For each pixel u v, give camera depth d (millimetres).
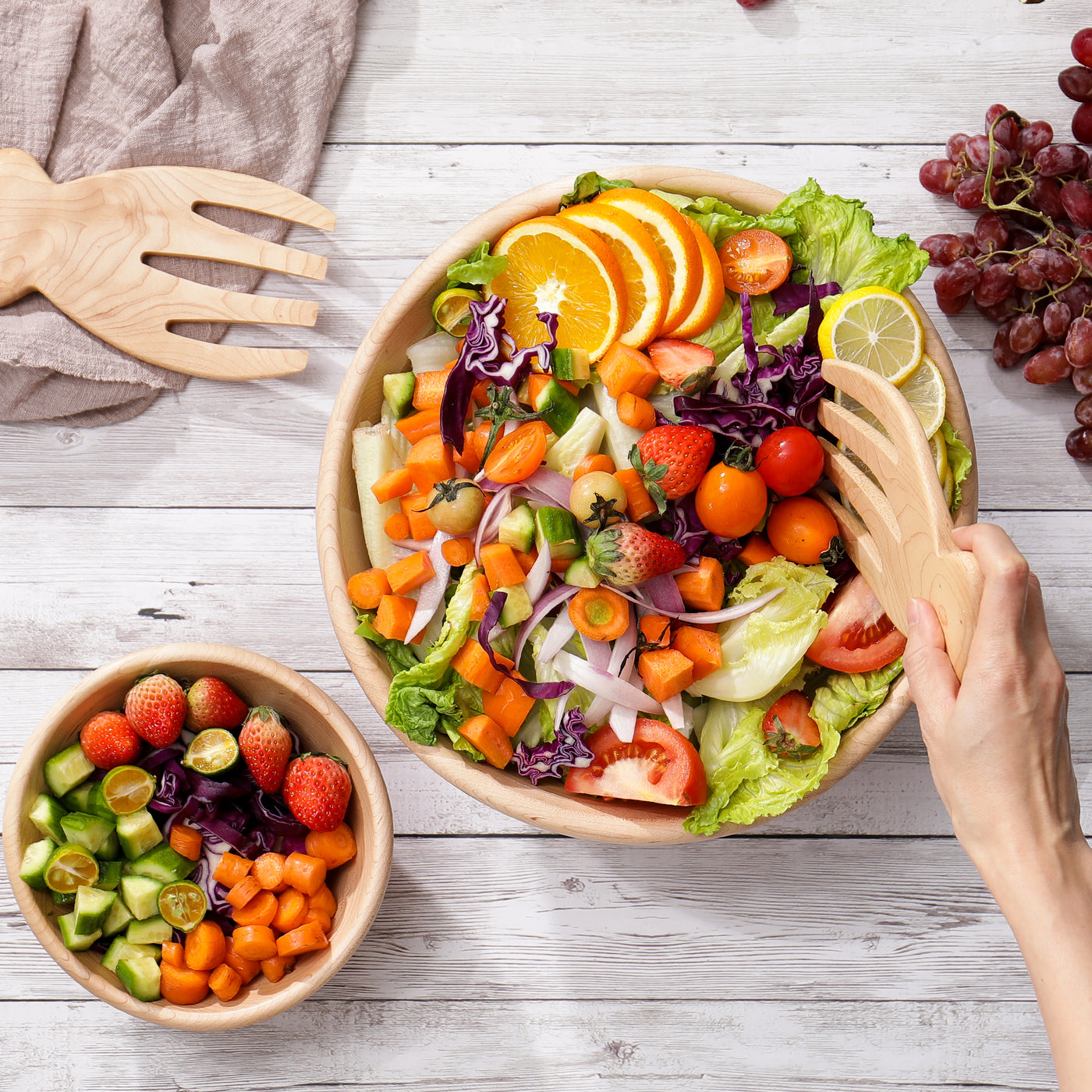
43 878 1164
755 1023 1263
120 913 1182
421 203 1263
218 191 1238
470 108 1264
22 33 1236
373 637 1170
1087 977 1003
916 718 1260
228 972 1172
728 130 1265
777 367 1155
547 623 1178
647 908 1262
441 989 1258
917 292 1261
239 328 1256
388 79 1262
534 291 1178
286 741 1185
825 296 1177
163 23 1248
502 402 1160
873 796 1260
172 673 1188
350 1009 1257
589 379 1180
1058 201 1228
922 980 1263
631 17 1264
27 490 1260
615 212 1157
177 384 1252
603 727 1178
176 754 1189
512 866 1259
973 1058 1262
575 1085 1261
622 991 1261
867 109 1266
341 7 1246
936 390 1151
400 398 1184
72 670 1258
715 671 1169
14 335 1229
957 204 1238
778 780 1159
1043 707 1021
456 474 1184
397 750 1256
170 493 1262
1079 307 1218
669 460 1147
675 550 1148
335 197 1262
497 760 1165
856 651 1157
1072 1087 996
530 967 1260
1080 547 1259
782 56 1266
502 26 1262
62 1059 1249
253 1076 1254
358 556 1188
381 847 1162
